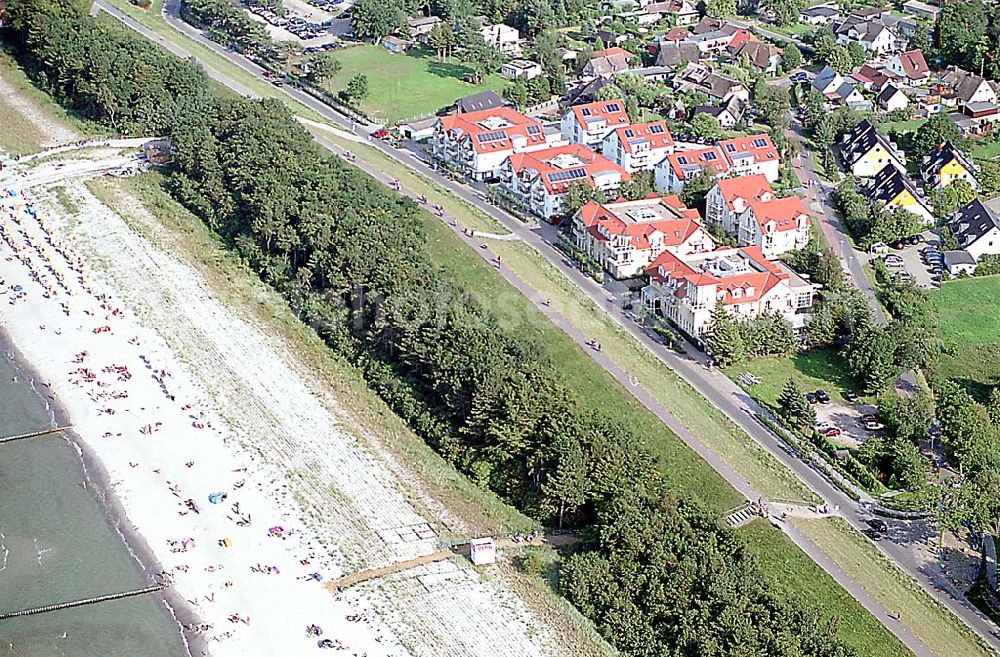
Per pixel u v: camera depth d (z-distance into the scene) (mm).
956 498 177125
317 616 164750
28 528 182375
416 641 160375
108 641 161375
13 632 163250
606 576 162750
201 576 172250
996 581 170875
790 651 145625
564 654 157000
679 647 151875
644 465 182875
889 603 165875
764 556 172875
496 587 169500
